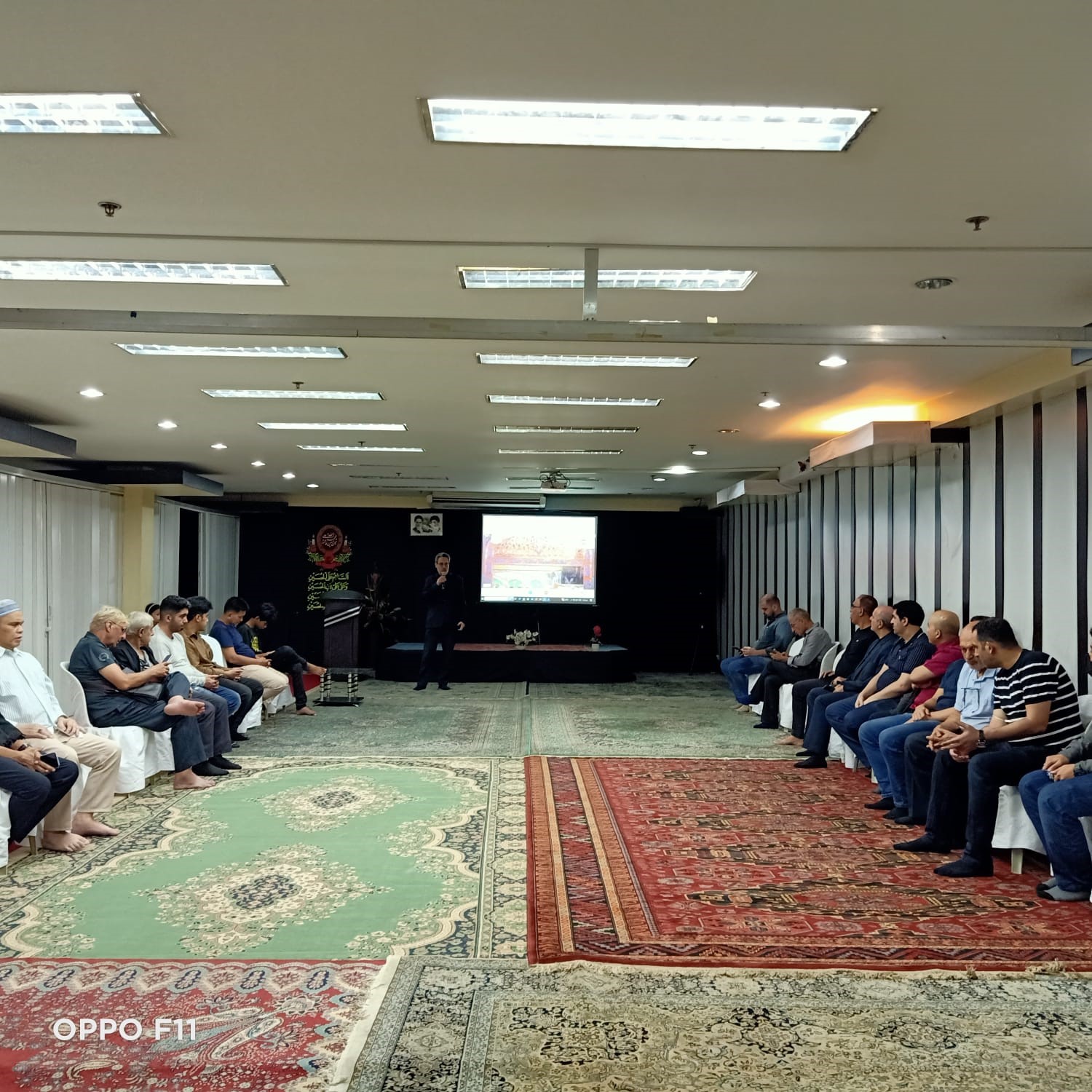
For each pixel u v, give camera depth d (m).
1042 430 5.58
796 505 10.92
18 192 3.09
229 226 3.39
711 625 14.98
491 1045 2.59
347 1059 2.50
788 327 3.94
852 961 3.19
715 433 8.16
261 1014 2.77
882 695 5.86
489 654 12.12
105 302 4.34
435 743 7.46
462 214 3.25
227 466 10.89
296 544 15.20
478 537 15.18
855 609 7.37
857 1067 2.48
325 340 4.96
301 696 9.09
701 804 5.44
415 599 15.12
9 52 2.22
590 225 3.34
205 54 2.23
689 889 3.95
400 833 4.79
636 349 5.11
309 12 2.05
